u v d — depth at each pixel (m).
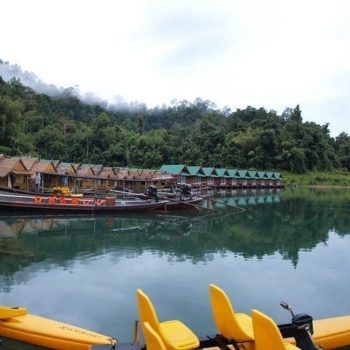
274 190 68.81
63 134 87.19
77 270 13.36
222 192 60.38
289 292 11.50
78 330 6.89
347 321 7.41
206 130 100.56
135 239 19.78
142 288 11.50
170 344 5.18
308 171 87.75
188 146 87.25
